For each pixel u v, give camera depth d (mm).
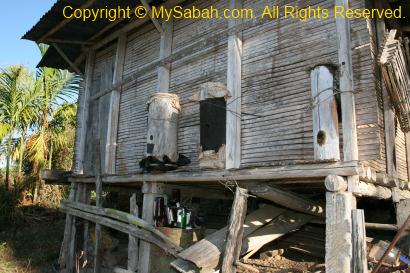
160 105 6766
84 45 10109
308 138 5137
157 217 6684
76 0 7512
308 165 4715
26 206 14938
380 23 5664
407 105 5664
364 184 4605
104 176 8266
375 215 7117
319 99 4676
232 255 4926
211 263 5102
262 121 5738
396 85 5059
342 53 4879
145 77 8125
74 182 9609
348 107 4672
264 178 5188
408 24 6941
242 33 6355
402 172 6379
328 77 4676
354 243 3945
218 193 8039
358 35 4980
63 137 15992
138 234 6758
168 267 6441
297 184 5738
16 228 13938
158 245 6379
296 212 6488
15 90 14328
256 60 6055
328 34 5230
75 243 8992
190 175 6238
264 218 6129
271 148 5535
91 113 9789
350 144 4566
